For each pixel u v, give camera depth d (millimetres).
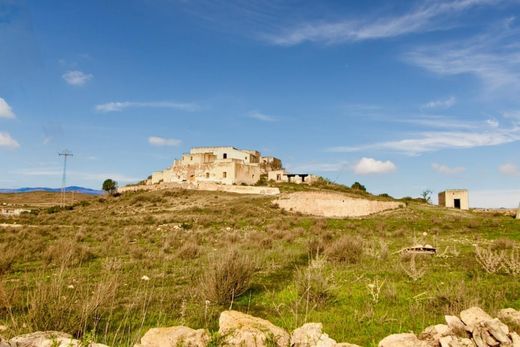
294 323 10703
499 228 38250
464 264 18250
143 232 37594
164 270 18531
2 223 51719
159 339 7871
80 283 15156
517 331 9117
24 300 12672
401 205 66188
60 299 10938
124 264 19953
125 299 13266
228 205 67688
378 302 12656
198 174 103438
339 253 21531
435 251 22781
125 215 62500
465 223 43438
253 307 12719
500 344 8094
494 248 23875
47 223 51656
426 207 65562
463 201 78812
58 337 7621
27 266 19656
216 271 13992
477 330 8375
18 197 133750
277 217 55781
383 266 18562
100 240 32188
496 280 15000
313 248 23828
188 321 11070
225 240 30422
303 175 109125
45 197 137125
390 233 37312
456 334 8523
